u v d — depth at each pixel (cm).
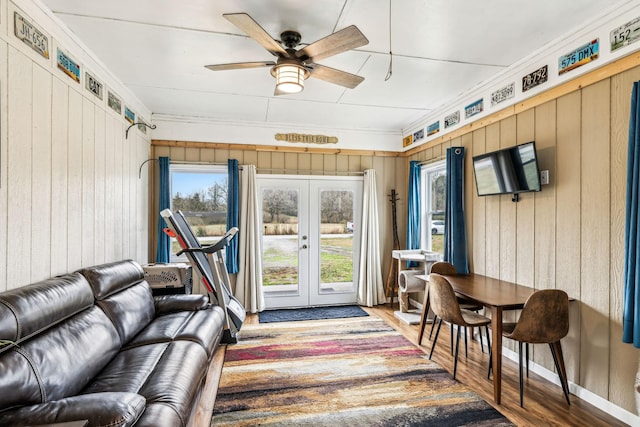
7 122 196
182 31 265
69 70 263
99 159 313
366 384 282
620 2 230
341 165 546
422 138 504
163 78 355
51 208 238
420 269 491
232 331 366
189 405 174
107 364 206
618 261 242
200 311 304
